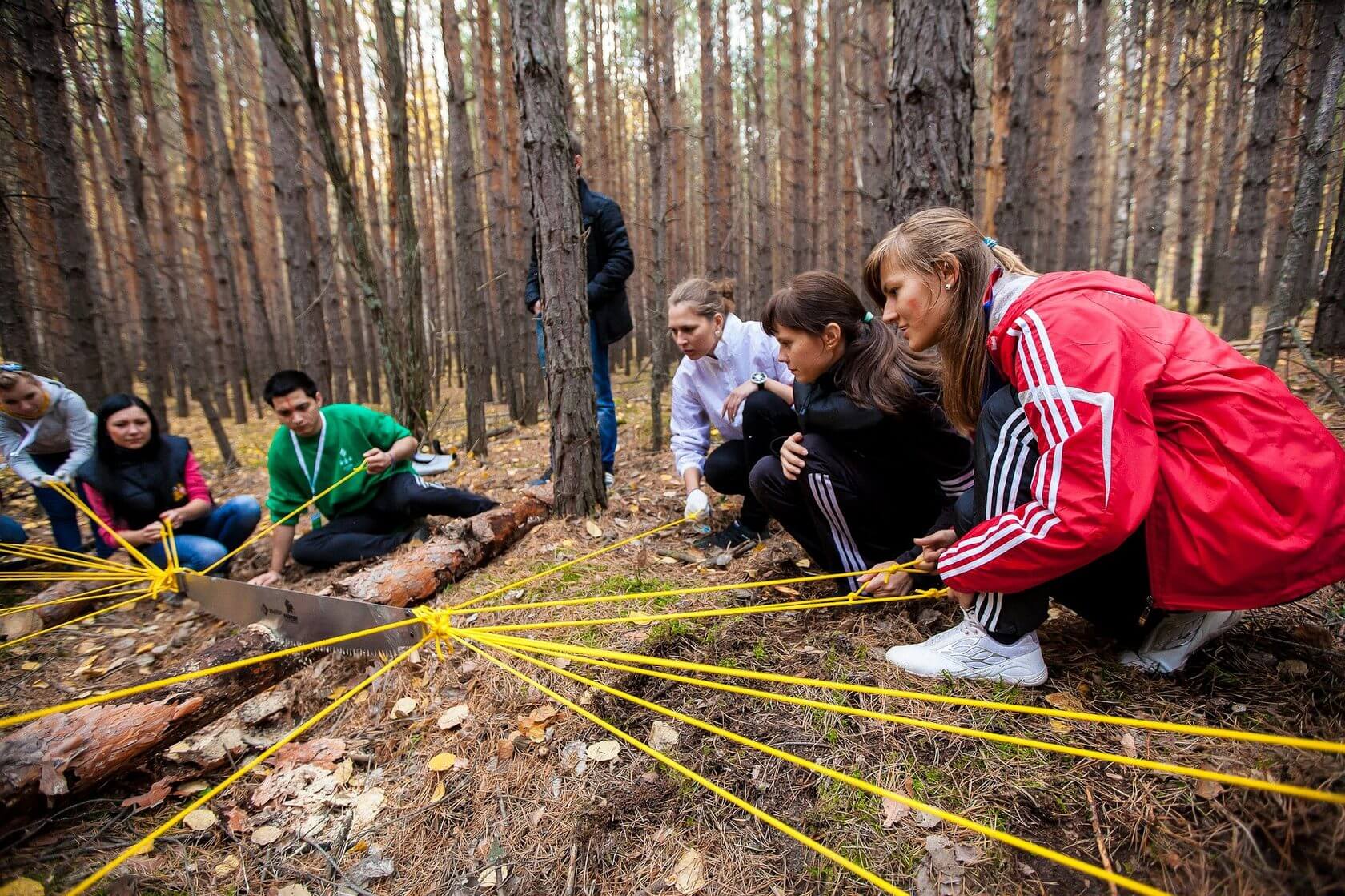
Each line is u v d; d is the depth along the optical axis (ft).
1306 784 4.16
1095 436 4.74
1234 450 4.79
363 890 5.14
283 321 54.08
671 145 39.06
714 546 10.09
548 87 10.03
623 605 8.34
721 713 6.26
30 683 8.64
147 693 6.51
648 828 5.29
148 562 10.77
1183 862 4.26
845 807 5.14
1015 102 21.97
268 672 7.29
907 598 7.04
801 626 7.48
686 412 10.87
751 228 43.98
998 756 5.35
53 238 21.76
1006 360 5.36
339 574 11.09
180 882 5.22
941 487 7.56
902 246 5.81
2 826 5.37
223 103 40.55
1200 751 5.06
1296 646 6.05
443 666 7.44
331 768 6.31
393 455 11.64
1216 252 37.11
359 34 34.99
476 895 4.99
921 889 4.48
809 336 7.14
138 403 11.54
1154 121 48.60
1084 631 6.83
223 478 23.79
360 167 45.32
